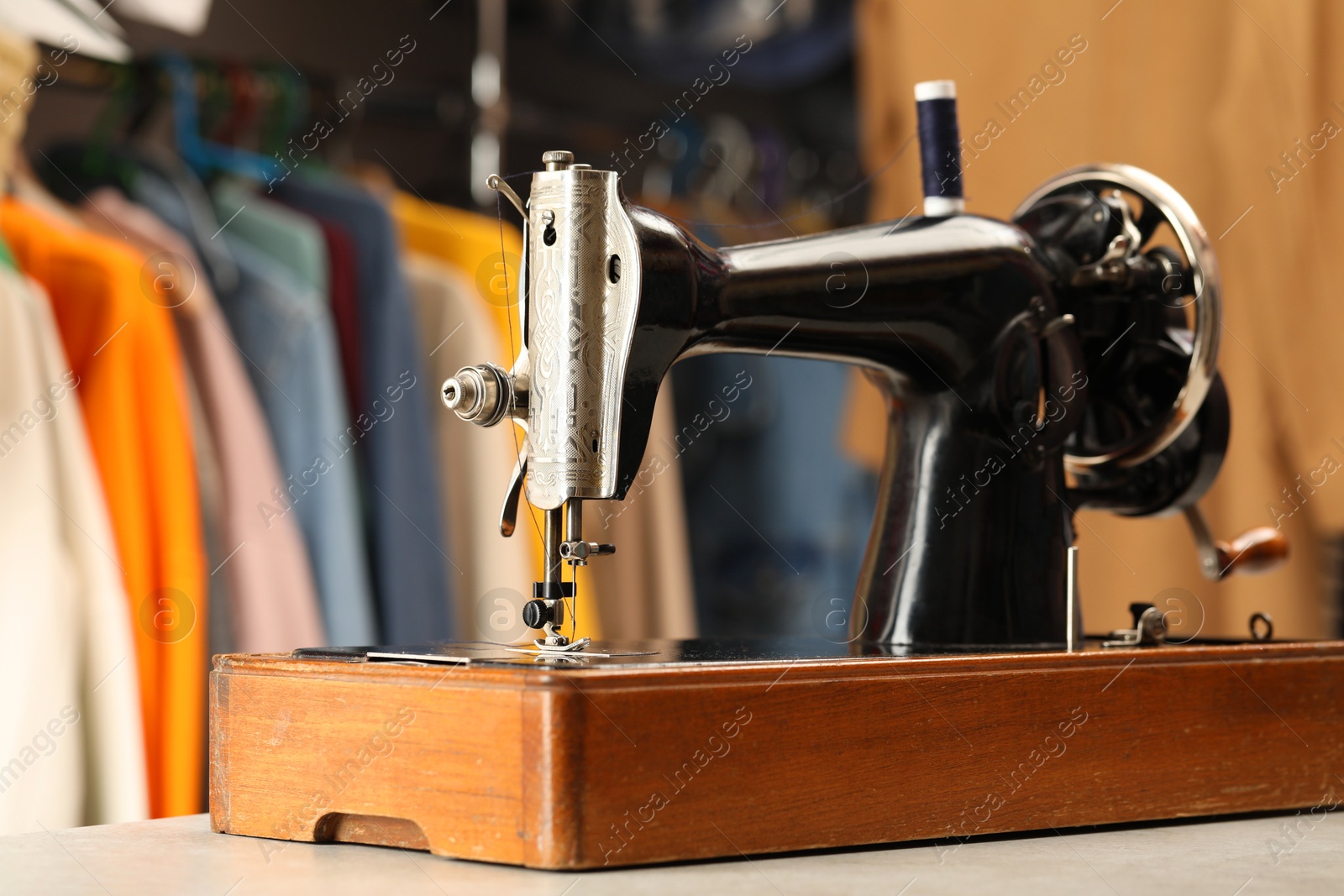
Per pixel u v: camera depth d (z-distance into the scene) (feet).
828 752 3.43
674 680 3.24
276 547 7.13
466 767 3.24
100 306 6.79
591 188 3.74
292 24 8.79
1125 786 3.89
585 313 3.72
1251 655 4.16
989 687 3.68
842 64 11.38
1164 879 3.20
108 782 6.48
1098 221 4.65
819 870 3.20
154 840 3.59
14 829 6.24
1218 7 7.61
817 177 11.35
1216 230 7.64
